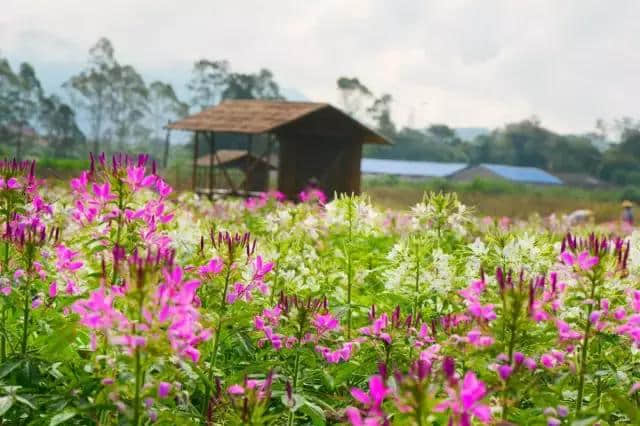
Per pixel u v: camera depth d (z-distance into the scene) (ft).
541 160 495.00
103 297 11.85
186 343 11.87
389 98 558.56
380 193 221.25
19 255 17.26
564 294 14.53
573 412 14.08
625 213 100.37
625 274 14.76
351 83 560.61
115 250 13.23
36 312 17.58
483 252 19.49
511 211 168.86
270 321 17.03
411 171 402.72
